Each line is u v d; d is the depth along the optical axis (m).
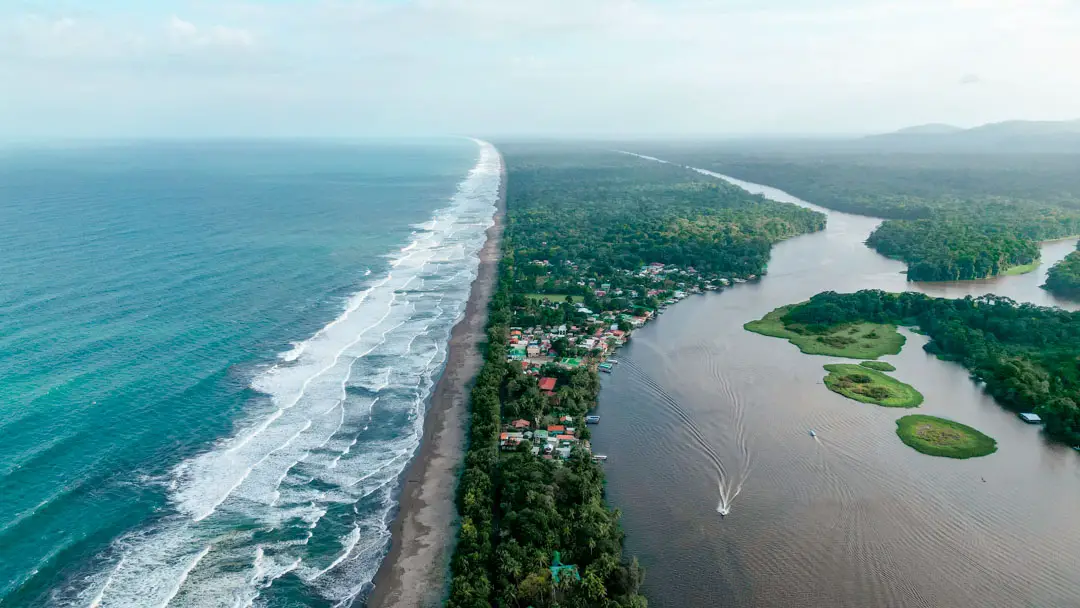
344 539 102.19
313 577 93.88
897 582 96.19
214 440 125.94
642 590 93.88
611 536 100.06
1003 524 110.00
